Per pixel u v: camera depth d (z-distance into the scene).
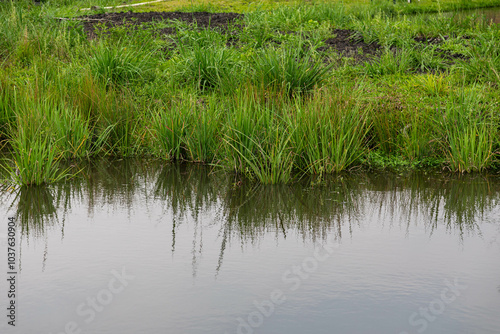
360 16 17.06
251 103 7.66
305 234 5.48
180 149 8.16
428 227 5.66
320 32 13.22
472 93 8.44
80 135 8.07
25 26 12.73
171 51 11.91
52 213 6.02
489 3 21.86
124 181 7.18
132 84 9.73
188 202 6.45
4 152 8.20
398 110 8.24
